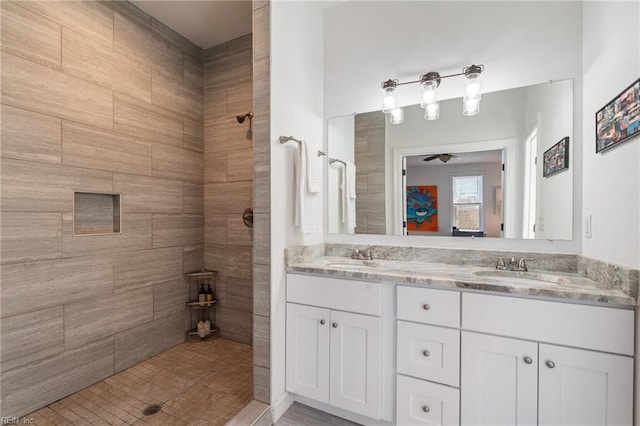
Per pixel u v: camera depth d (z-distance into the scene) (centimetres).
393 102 195
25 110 166
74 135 188
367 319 158
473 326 134
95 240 199
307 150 192
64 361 182
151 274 236
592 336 114
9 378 160
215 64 275
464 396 135
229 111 269
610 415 112
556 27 167
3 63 157
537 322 122
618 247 121
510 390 127
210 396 184
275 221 175
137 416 166
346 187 222
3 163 157
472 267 176
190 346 255
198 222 274
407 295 147
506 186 179
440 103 194
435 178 196
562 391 119
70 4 186
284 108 183
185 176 263
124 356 216
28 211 167
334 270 165
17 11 162
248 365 223
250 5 224
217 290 274
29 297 167
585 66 157
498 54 180
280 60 179
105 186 205
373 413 156
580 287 124
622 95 118
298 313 177
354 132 219
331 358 167
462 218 189
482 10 184
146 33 233
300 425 166
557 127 166
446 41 193
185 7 227
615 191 124
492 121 182
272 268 172
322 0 219
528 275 159
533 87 172
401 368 148
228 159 269
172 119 252
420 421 144
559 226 165
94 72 199
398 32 206
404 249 200
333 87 226
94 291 198
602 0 138
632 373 109
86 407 173
